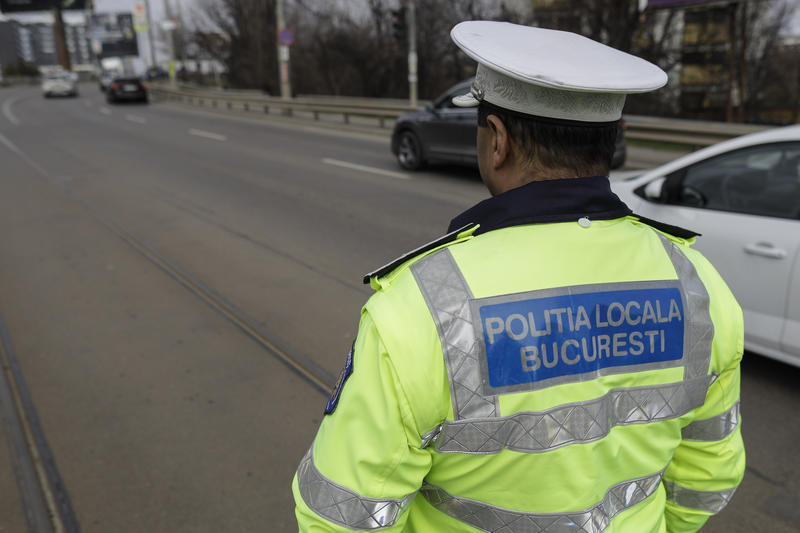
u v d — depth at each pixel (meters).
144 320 4.50
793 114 33.34
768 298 3.24
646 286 0.92
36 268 5.74
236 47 39.47
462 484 0.88
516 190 0.91
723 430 1.02
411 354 0.82
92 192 9.20
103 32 79.25
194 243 6.46
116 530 2.46
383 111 17.50
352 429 0.86
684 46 32.12
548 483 0.85
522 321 0.84
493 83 0.89
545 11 28.59
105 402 3.39
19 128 18.81
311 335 4.22
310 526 0.88
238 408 3.32
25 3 69.06
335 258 5.91
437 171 10.89
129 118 22.28
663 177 3.73
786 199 3.22
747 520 2.42
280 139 15.75
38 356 3.96
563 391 0.85
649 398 0.91
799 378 3.44
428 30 31.59
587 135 0.88
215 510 2.56
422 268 0.88
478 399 0.82
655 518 1.01
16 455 2.94
